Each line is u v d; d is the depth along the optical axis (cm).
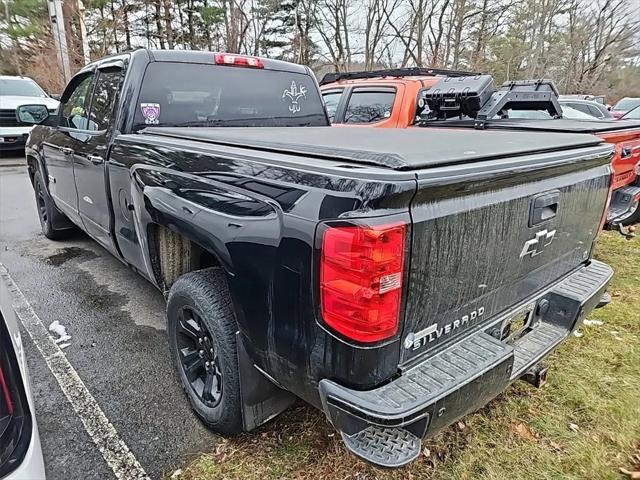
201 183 195
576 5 2866
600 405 244
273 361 169
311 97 375
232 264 175
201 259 242
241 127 314
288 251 151
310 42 2488
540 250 198
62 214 477
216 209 184
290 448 211
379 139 210
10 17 1878
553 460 208
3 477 116
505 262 179
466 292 165
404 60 2400
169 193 215
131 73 286
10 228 555
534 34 2741
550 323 222
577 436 222
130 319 332
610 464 207
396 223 133
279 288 157
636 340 307
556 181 196
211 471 200
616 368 276
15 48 1911
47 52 1845
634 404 245
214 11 2130
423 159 145
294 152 175
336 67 2431
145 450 212
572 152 201
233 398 200
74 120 369
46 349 293
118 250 319
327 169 144
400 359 150
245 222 168
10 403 126
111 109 296
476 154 160
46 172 447
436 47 2416
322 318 145
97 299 363
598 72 2961
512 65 2811
